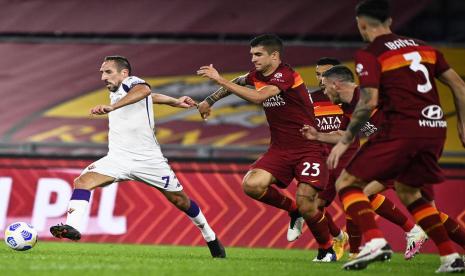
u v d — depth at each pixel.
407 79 21.97
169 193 27.95
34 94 59.09
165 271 22.02
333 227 30.28
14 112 57.19
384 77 22.02
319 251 28.97
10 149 53.88
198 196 40.72
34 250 31.39
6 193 41.16
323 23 63.12
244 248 39.06
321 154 27.81
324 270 23.70
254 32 63.19
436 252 38.91
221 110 57.06
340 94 27.80
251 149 47.44
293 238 30.17
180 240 40.41
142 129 27.44
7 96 59.00
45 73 61.41
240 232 40.34
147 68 60.88
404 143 21.77
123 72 27.28
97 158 40.97
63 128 55.19
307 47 61.44
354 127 21.64
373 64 21.78
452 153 45.53
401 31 63.62
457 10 63.75
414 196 23.56
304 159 27.55
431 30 63.97
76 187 27.14
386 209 30.94
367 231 22.17
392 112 22.08
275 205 29.00
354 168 22.25
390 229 39.59
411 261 30.92
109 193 41.03
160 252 33.03
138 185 41.00
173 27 64.38
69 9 67.25
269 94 26.66
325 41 62.28
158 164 27.67
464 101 22.97
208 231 28.59
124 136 27.45
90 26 65.44
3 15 67.38
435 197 39.56
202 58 61.56
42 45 64.81
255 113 56.62
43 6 68.00
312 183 27.38
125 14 66.12
